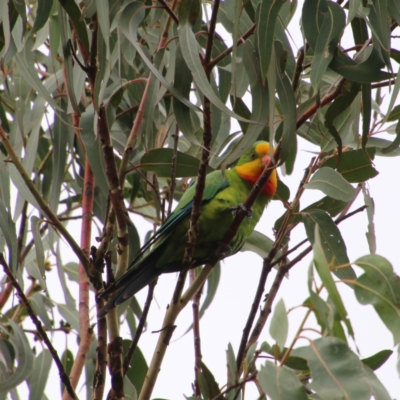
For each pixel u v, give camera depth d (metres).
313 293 5.96
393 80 8.10
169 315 7.60
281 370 6.14
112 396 7.29
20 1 7.78
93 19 7.41
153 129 9.23
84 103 10.42
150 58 9.19
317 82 6.91
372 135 9.41
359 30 7.98
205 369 7.68
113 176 7.76
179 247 9.51
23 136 8.93
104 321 7.59
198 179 7.32
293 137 6.94
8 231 8.03
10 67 11.01
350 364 6.05
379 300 6.35
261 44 6.89
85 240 9.45
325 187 7.89
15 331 9.02
